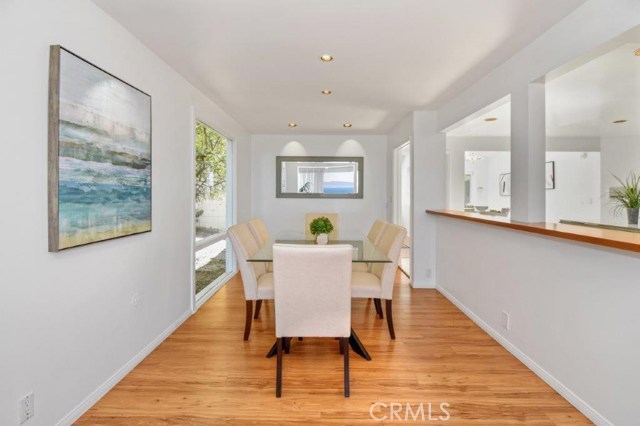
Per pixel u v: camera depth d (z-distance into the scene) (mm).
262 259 2582
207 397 1995
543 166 2453
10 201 1396
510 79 2658
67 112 1634
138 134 2305
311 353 2568
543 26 2168
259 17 2057
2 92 1356
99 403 1928
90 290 1884
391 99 3770
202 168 3988
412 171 4355
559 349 2031
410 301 3832
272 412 1863
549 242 2117
